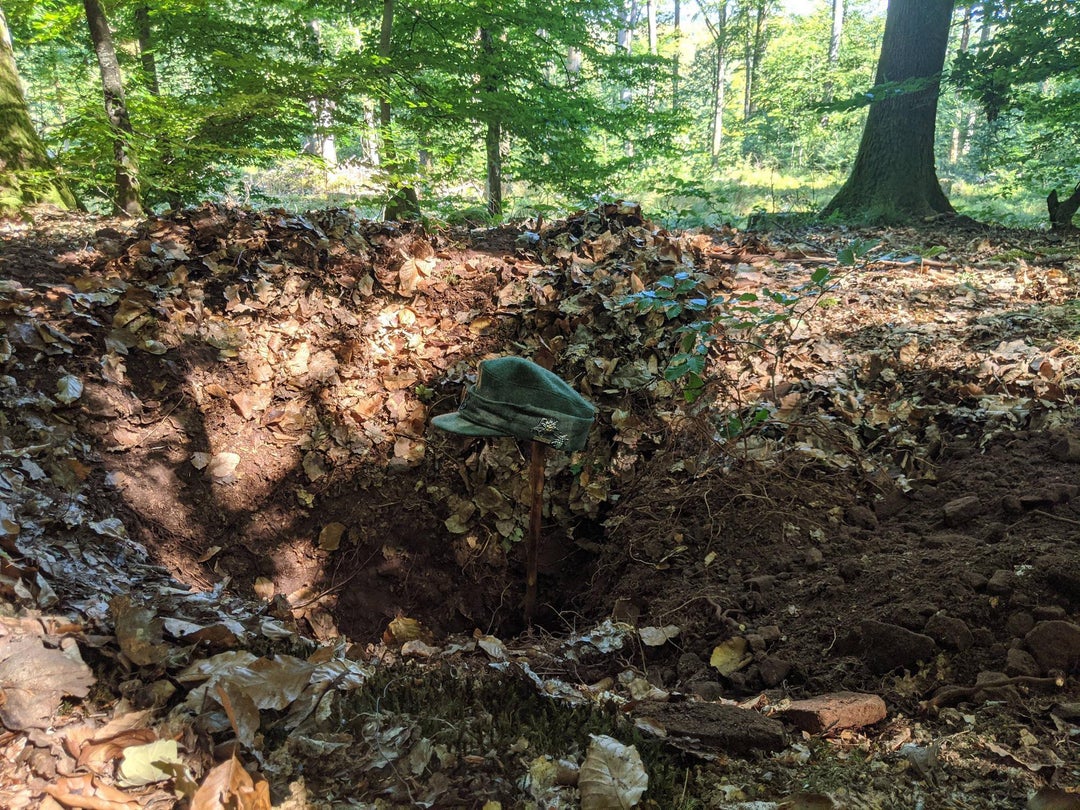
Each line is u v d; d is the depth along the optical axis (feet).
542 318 14.21
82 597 7.34
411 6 26.53
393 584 12.34
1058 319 13.92
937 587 7.54
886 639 7.04
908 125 29.53
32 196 17.43
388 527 12.58
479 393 8.82
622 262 15.25
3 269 13.26
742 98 102.32
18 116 17.97
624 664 8.39
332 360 13.70
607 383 13.14
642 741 5.96
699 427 11.43
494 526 12.50
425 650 9.11
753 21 89.76
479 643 8.79
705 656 8.18
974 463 9.97
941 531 8.93
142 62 25.02
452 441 13.07
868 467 10.57
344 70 20.25
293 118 21.88
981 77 30.48
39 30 20.43
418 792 5.34
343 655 7.68
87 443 11.31
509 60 27.89
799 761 5.78
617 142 55.88
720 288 16.03
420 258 15.47
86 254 14.26
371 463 12.95
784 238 22.84
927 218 27.89
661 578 9.96
